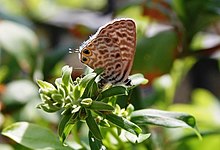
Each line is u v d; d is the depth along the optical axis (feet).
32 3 1.26
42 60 0.91
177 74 0.87
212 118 0.96
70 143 0.66
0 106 0.84
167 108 0.85
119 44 0.59
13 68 0.91
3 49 0.91
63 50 0.91
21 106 0.85
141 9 0.89
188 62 0.87
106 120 0.59
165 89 0.86
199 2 0.84
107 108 0.57
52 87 0.57
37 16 1.22
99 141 0.59
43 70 0.89
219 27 0.98
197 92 1.09
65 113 0.57
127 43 0.59
